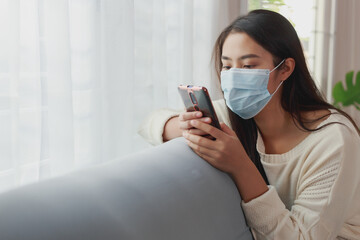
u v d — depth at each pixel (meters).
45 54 1.17
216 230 0.76
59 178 0.64
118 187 0.65
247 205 0.86
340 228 0.96
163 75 1.58
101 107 1.32
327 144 0.97
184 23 1.67
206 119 0.86
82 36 1.28
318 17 3.11
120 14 1.33
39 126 1.16
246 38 1.01
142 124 1.27
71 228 0.53
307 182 0.97
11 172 1.09
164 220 0.65
